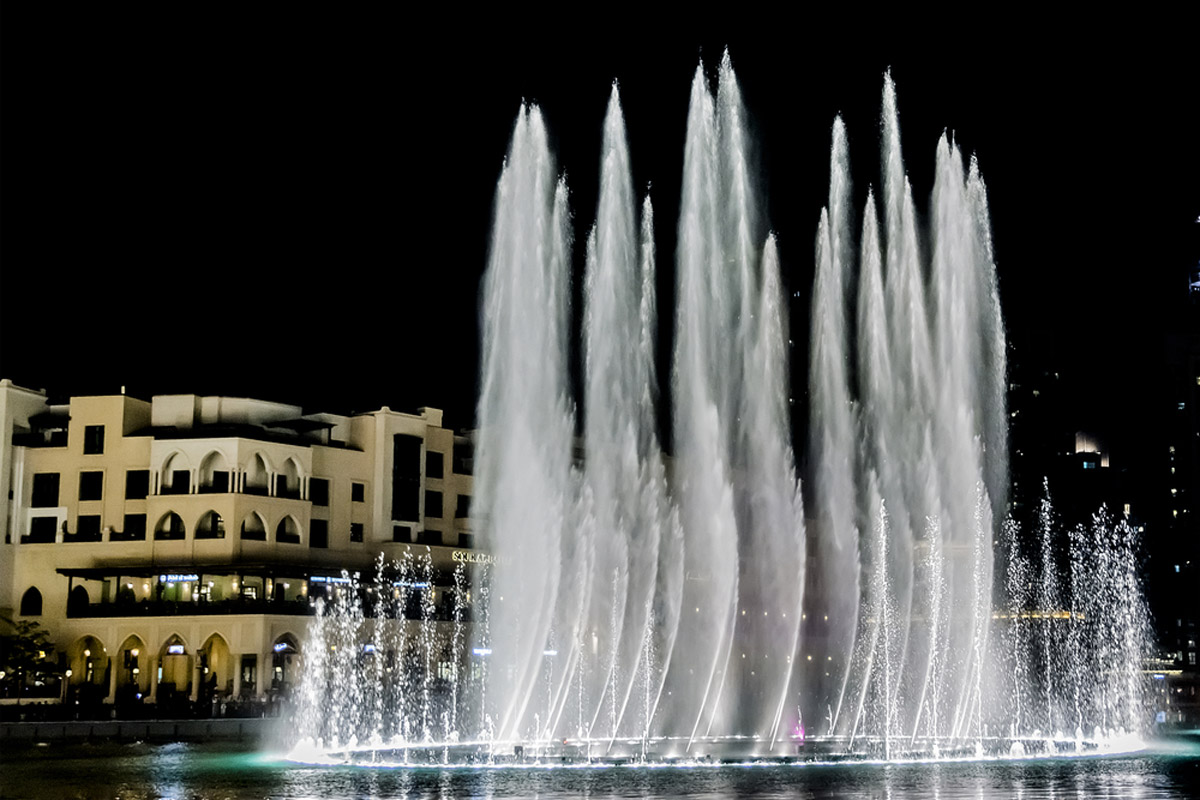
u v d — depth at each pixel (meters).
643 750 71.62
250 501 127.38
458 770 58.84
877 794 46.16
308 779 54.69
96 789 50.44
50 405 136.88
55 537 131.62
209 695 119.31
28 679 126.00
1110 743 77.44
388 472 136.88
